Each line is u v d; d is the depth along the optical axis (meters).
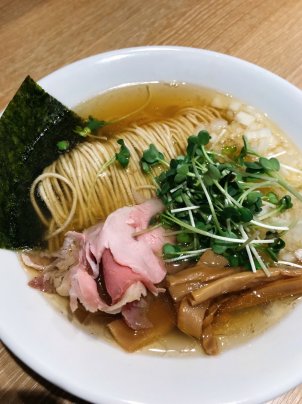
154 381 0.18
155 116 0.28
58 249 0.23
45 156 0.25
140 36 0.32
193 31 0.33
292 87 0.26
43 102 0.25
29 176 0.24
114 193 0.25
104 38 0.32
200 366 0.19
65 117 0.27
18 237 0.22
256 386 0.17
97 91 0.27
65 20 0.33
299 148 0.26
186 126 0.28
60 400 0.19
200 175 0.22
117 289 0.20
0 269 0.20
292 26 0.34
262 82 0.27
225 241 0.21
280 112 0.27
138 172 0.25
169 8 0.34
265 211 0.23
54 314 0.20
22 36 0.31
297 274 0.21
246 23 0.34
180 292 0.20
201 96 0.29
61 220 0.24
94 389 0.17
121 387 0.17
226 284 0.20
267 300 0.21
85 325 0.20
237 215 0.21
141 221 0.22
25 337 0.18
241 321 0.21
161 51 0.27
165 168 0.25
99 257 0.21
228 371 0.18
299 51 0.32
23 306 0.19
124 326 0.20
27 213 0.24
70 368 0.17
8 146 0.24
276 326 0.21
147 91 0.28
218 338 0.20
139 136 0.27
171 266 0.21
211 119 0.28
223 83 0.28
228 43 0.32
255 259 0.21
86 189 0.25
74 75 0.26
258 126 0.27
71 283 0.20
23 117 0.24
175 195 0.22
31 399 0.19
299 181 0.25
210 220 0.22
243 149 0.25
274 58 0.32
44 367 0.17
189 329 0.20
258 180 0.24
